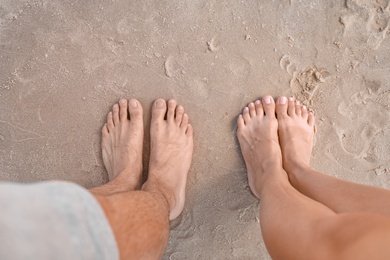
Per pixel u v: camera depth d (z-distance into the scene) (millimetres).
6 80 1485
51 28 1473
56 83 1496
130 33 1477
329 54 1479
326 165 1528
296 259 923
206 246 1551
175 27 1475
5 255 609
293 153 1434
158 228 1156
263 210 1156
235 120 1509
